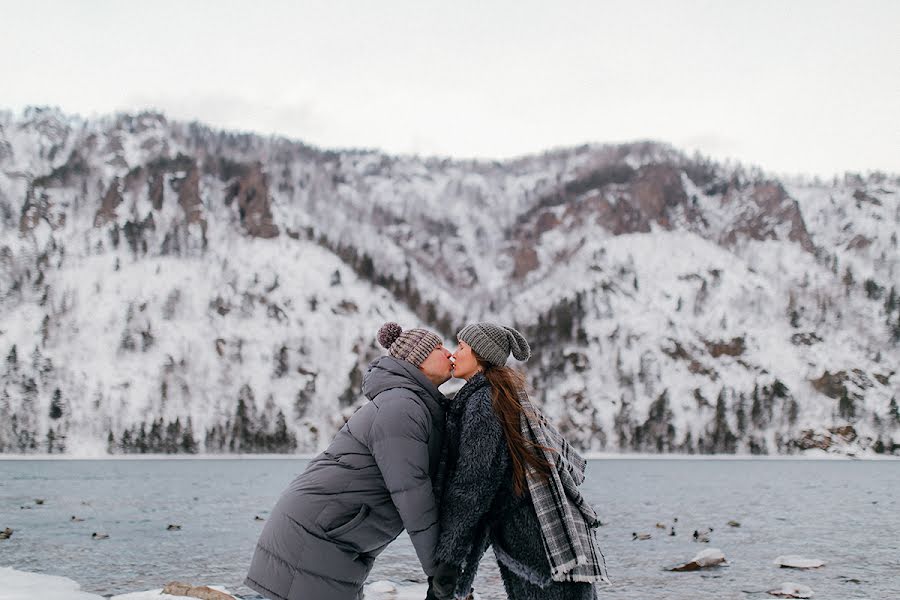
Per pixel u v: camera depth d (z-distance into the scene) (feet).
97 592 43.78
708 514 105.60
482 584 43.01
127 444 594.65
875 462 570.87
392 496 14.16
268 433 626.23
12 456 570.87
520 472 14.23
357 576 14.71
